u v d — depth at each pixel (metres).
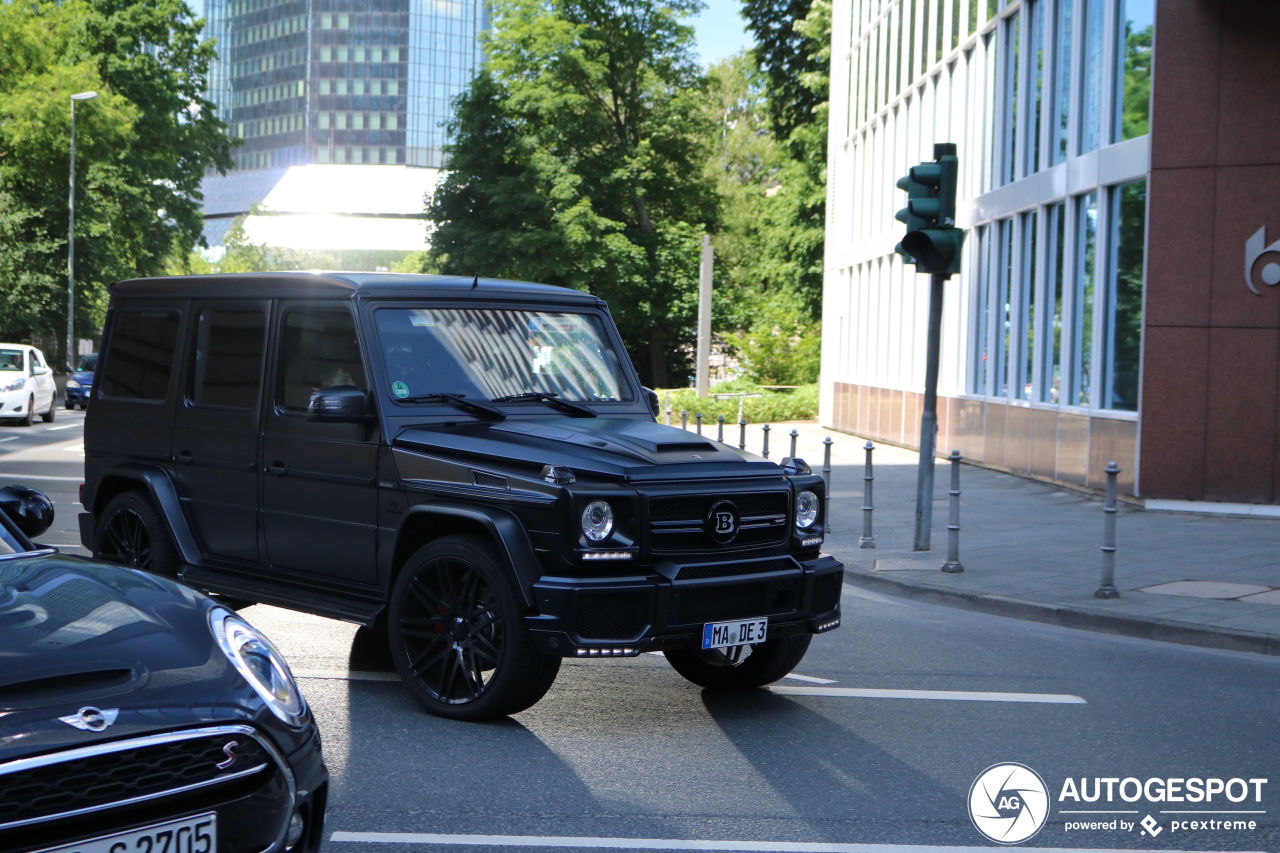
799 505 6.21
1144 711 6.50
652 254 52.62
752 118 71.25
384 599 6.23
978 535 13.22
